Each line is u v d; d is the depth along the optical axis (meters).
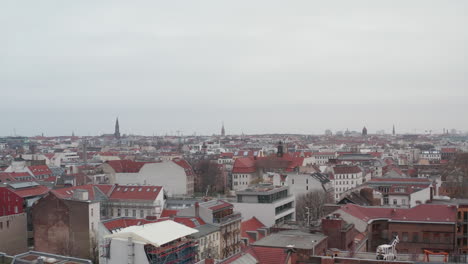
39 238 146.00
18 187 167.88
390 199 170.12
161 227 96.81
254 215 165.00
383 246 84.69
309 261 79.38
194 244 101.38
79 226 141.62
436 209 122.12
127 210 167.38
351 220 119.12
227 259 74.25
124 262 89.88
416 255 88.56
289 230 111.00
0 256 91.25
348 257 86.06
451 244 117.25
